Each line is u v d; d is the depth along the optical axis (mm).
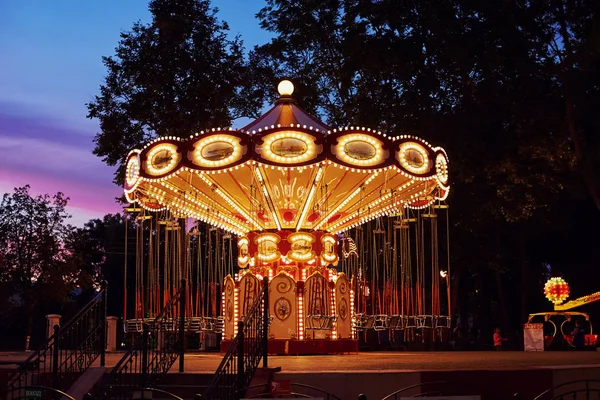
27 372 13125
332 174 18484
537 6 26641
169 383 13492
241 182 18859
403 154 17562
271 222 20047
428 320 21391
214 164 17094
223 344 19203
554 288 28938
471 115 27516
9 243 38469
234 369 12828
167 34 31453
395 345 30641
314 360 16641
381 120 28344
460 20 26953
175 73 31656
